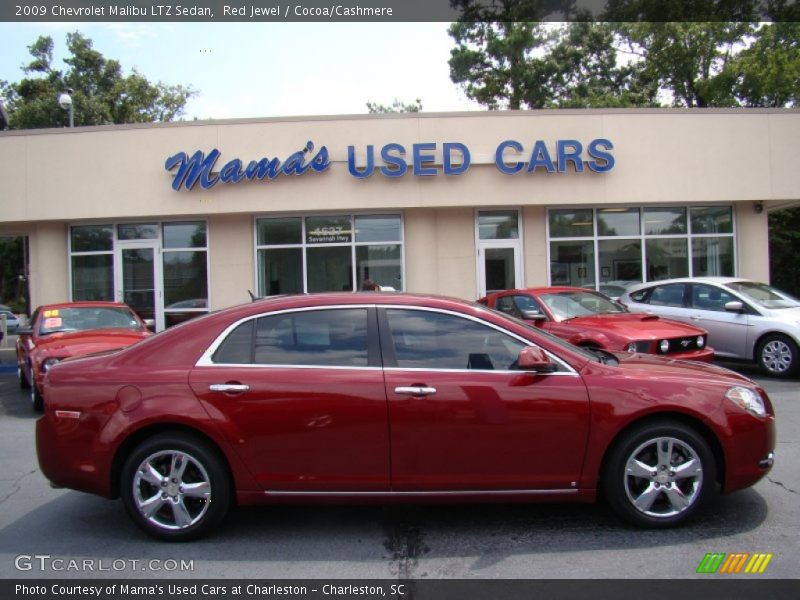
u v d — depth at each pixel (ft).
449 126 46.29
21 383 38.65
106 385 14.52
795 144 47.91
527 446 13.99
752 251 49.98
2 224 49.80
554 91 101.09
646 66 92.58
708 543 13.85
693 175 47.39
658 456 14.28
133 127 46.44
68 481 14.52
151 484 14.39
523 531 14.76
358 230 48.80
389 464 14.01
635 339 27.89
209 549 14.11
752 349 34.73
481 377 14.16
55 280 48.93
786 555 13.24
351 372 14.23
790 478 18.15
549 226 49.47
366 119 46.09
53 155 46.91
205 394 14.15
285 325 14.87
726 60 81.56
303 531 15.06
